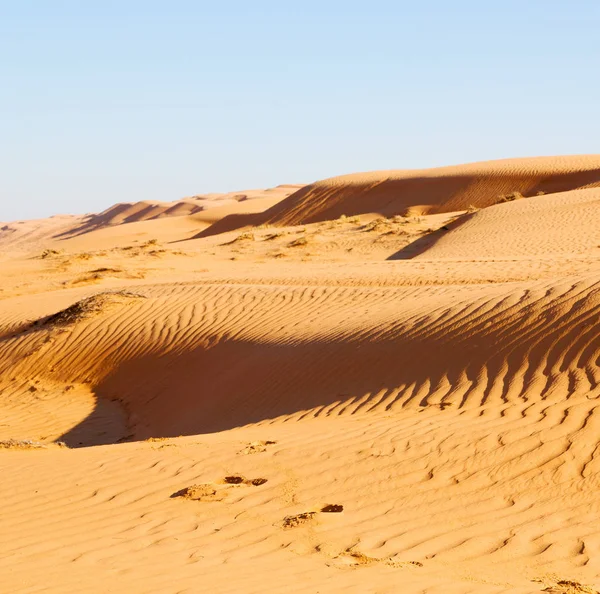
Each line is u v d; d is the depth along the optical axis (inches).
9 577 209.8
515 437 317.7
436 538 239.8
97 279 1128.2
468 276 770.2
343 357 498.3
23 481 318.3
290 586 195.8
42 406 623.2
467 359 436.1
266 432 383.9
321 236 1520.7
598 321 421.7
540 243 1055.0
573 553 224.7
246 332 624.4
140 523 261.9
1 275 1270.9
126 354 664.4
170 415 559.2
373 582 199.6
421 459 307.9
